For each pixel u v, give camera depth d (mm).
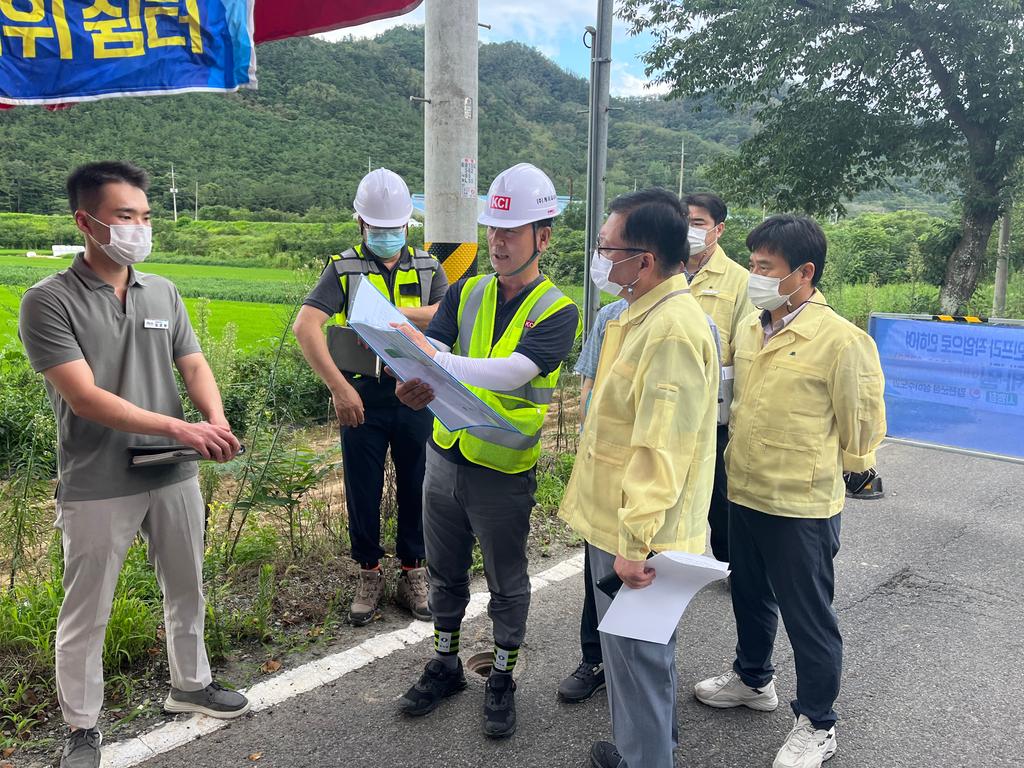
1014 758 2738
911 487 6020
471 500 2746
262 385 5766
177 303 2816
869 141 15008
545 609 3828
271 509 4359
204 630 3164
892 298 16938
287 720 2834
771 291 2678
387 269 3615
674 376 2096
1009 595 4098
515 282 2783
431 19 4836
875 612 3887
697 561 2057
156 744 2668
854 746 2801
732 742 2826
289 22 4145
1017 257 19625
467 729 2828
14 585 3619
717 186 16953
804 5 13828
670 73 15781
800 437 2611
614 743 2408
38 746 2611
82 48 2787
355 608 3574
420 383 2439
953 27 13445
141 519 2621
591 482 2350
